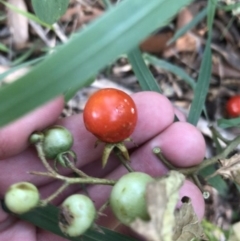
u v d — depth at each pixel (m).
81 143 0.14
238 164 0.11
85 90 0.22
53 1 0.12
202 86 0.15
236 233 0.14
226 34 0.23
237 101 0.19
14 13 0.22
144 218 0.09
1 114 0.07
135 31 0.07
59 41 0.23
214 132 0.15
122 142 0.11
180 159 0.14
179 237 0.10
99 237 0.12
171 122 0.14
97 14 0.23
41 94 0.07
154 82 0.15
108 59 0.07
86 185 0.14
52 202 0.14
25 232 0.14
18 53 0.22
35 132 0.11
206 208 0.20
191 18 0.23
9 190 0.09
